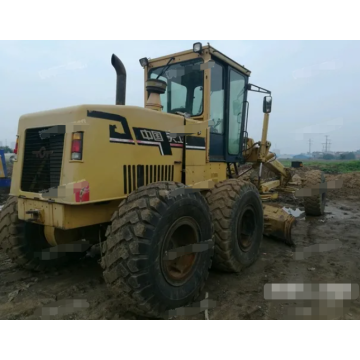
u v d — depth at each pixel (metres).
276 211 4.86
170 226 2.57
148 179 3.02
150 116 3.03
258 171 5.64
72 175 2.46
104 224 3.16
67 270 3.57
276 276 3.58
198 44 3.61
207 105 3.77
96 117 2.58
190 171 3.54
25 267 3.33
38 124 2.80
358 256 4.27
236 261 3.52
